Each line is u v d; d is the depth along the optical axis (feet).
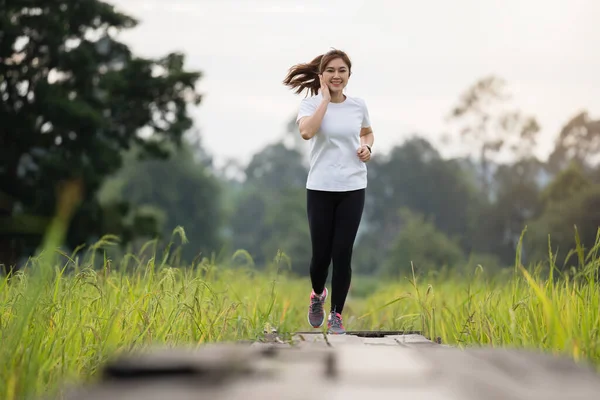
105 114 92.02
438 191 320.09
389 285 36.06
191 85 91.50
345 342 12.24
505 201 263.70
